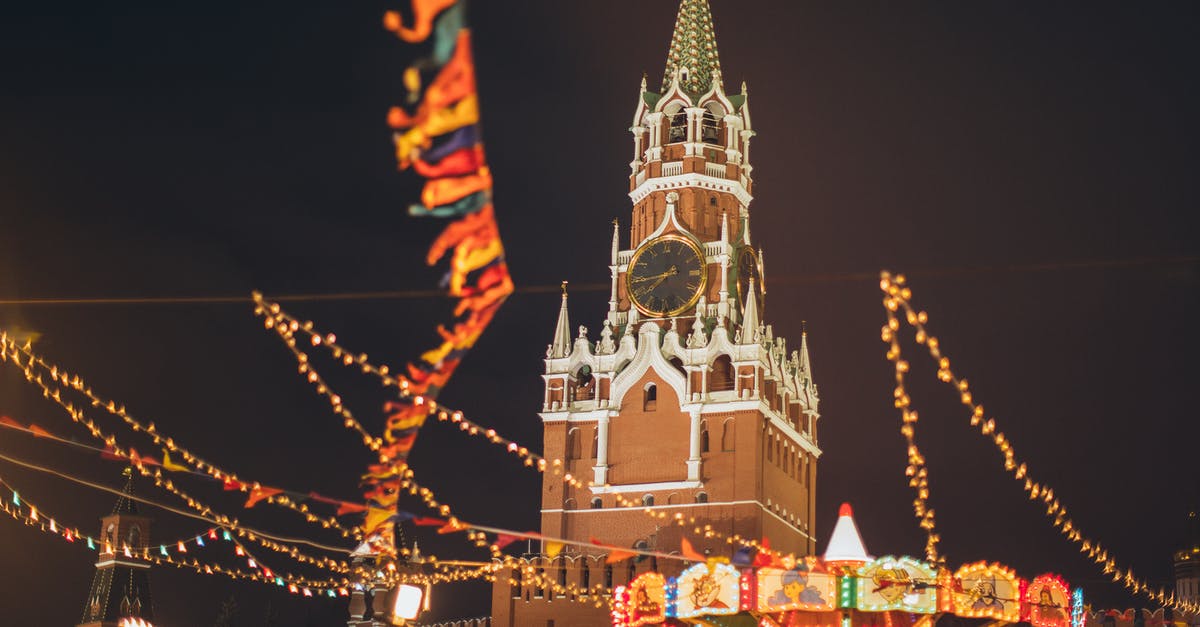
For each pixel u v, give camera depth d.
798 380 126.88
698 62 132.62
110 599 108.88
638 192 129.62
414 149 19.08
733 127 130.25
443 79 18.16
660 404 119.56
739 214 129.00
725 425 117.25
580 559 116.69
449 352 28.56
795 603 83.31
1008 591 84.31
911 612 83.06
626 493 118.00
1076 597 87.56
